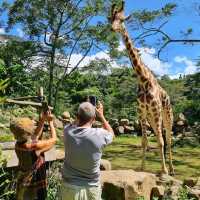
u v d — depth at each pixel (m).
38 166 4.81
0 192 6.09
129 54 9.84
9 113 10.40
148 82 9.83
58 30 26.88
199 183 8.98
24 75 18.89
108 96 29.47
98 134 4.63
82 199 4.59
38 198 4.84
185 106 25.22
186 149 17.83
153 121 9.84
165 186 8.48
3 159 5.48
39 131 5.04
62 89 30.94
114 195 7.38
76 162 4.60
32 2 26.53
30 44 26.66
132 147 17.22
